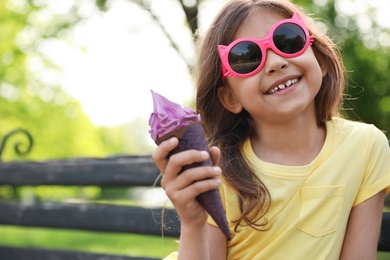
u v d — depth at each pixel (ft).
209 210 4.96
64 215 11.94
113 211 11.10
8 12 37.83
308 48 6.10
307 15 6.79
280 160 6.41
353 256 6.23
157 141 4.99
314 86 6.07
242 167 6.39
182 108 5.02
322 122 6.66
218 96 6.63
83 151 47.62
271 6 6.20
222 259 6.47
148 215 10.54
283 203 6.21
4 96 42.88
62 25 35.14
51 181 12.19
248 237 6.32
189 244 5.43
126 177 10.96
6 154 37.65
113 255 11.02
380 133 6.51
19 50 39.45
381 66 32.63
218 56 6.41
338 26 30.99
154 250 30.32
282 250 6.21
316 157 6.30
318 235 6.12
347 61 31.22
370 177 6.31
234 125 6.80
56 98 43.83
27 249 12.59
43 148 44.24
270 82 5.97
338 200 6.17
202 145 4.98
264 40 5.95
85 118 47.44
